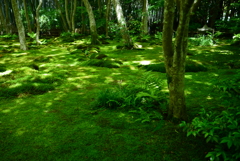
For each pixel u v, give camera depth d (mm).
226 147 2164
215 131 2316
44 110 3643
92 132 2799
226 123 2213
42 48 14266
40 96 4453
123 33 12320
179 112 2898
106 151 2342
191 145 2396
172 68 2734
